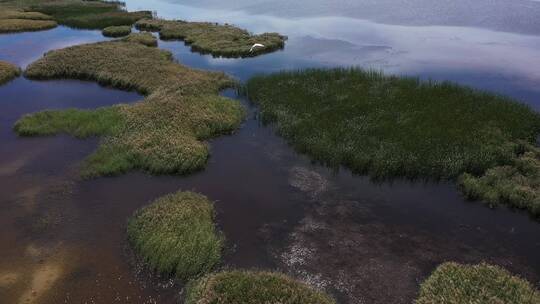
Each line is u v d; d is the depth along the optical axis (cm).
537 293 1548
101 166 2391
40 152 2603
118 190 2231
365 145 2516
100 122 2897
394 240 1873
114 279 1662
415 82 3409
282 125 2833
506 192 2114
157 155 2461
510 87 3528
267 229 1948
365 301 1578
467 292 1553
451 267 1672
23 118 2973
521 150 2512
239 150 2634
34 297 1580
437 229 1941
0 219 2005
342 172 2386
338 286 1641
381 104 3038
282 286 1572
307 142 2591
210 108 3056
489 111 2889
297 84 3478
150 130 2730
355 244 1852
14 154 2584
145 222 1909
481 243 1859
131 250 1803
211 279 1593
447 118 2808
